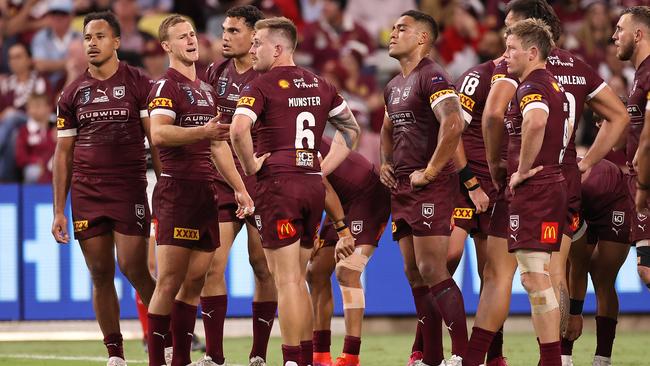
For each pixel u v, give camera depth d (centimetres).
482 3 4284
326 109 1802
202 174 1867
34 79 3769
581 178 1989
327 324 2097
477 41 4181
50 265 2875
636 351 2542
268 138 1756
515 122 1742
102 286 1989
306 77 1784
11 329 2838
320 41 4056
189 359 1916
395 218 1953
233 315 2936
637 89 1953
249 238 2048
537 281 1664
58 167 2002
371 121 3900
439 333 1956
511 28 1691
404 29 1916
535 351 2523
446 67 4131
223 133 1739
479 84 2011
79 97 1973
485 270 1784
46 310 2866
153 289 2020
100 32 1953
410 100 1892
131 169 1973
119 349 2002
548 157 1664
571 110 1828
